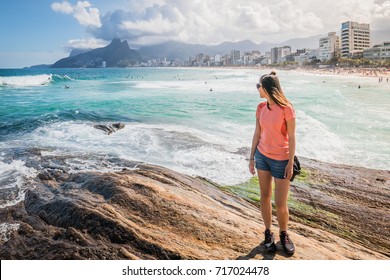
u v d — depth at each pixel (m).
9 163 6.98
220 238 3.53
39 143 9.30
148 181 5.07
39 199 4.78
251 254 3.29
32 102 21.08
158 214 3.89
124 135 10.46
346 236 4.60
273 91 3.05
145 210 3.96
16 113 15.55
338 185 6.43
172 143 9.38
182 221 3.78
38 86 41.06
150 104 19.66
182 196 4.64
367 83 44.88
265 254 3.30
